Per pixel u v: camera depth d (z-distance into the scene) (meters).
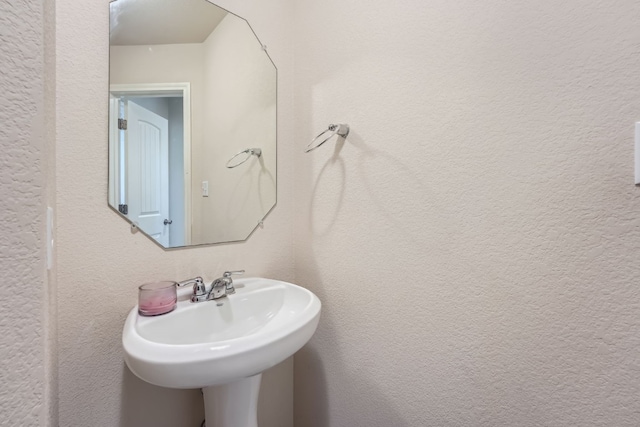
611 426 0.62
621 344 0.61
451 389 0.86
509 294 0.75
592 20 0.63
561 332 0.68
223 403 0.90
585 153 0.64
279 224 1.28
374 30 1.01
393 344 0.98
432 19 0.87
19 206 0.32
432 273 0.89
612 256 0.62
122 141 0.91
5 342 0.31
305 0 1.25
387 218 0.99
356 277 1.08
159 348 0.63
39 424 0.34
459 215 0.83
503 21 0.75
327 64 1.16
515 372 0.75
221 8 1.13
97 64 0.86
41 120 0.34
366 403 1.06
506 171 0.75
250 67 1.20
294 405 1.34
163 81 1.00
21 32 0.32
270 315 1.05
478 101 0.79
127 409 0.92
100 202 0.87
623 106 0.60
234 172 1.16
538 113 0.70
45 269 0.37
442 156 0.86
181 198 1.04
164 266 1.00
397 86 0.95
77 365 0.83
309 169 1.24
